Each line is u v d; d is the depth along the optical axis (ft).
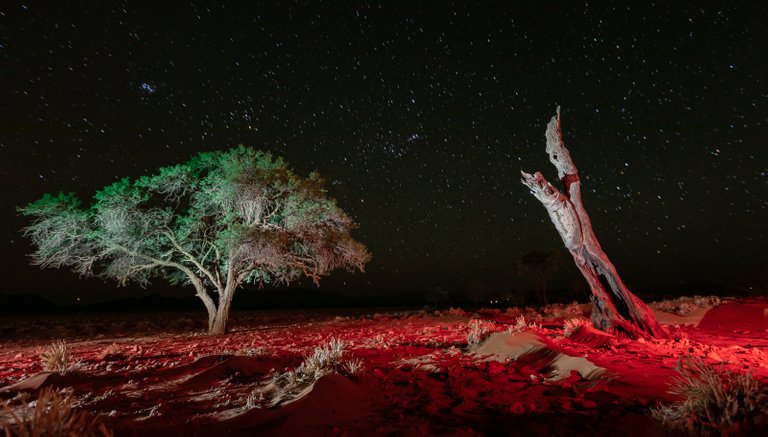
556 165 40.52
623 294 38.34
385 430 16.05
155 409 20.77
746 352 30.73
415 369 27.84
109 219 67.51
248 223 70.54
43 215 65.16
